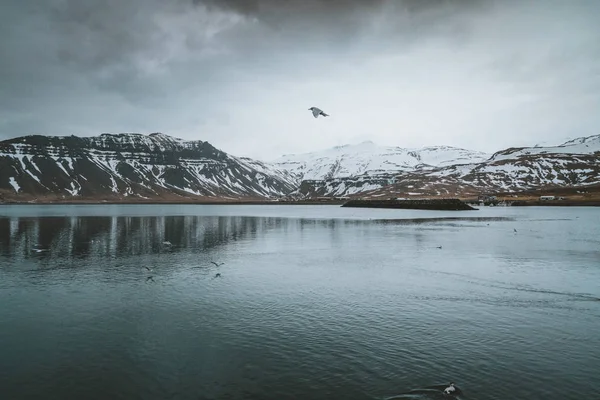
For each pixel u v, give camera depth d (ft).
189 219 517.14
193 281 151.74
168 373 78.23
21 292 136.15
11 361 83.76
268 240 280.72
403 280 152.76
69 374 78.18
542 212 636.07
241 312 114.01
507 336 95.71
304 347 89.71
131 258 203.31
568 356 84.69
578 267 175.52
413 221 463.01
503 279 153.38
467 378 75.51
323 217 562.25
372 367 80.07
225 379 75.77
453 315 111.04
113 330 100.58
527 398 68.54
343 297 129.08
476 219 486.79
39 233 322.14
